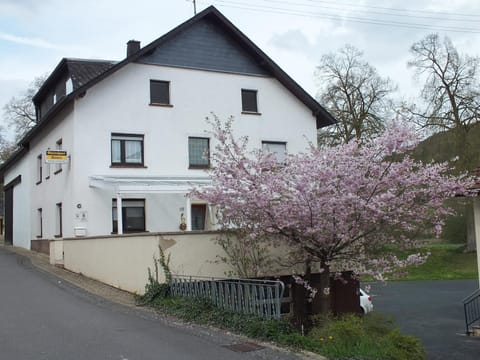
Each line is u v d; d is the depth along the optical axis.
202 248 12.88
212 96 23.12
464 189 10.68
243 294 9.82
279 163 11.18
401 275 10.98
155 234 12.49
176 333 9.16
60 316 10.64
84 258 17.56
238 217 11.25
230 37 23.91
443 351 15.12
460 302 24.67
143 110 21.59
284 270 13.27
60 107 21.00
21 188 31.38
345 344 8.17
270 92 24.47
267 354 7.85
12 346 8.16
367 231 10.62
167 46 22.44
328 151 10.66
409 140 10.41
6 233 36.34
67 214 20.94
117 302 12.49
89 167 20.39
